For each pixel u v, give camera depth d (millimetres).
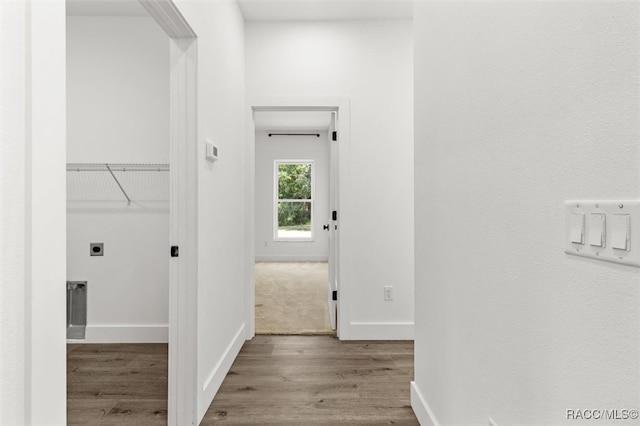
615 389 627
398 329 3082
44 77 784
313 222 8250
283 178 8391
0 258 692
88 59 3090
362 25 3123
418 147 1872
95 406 2012
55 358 814
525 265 898
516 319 939
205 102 1901
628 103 593
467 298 1250
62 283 837
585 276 694
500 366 1022
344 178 3098
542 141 827
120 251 3084
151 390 2203
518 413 931
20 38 729
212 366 2062
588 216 678
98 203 3084
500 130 1021
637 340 583
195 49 1756
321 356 2705
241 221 2973
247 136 3111
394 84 3117
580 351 709
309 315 3803
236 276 2744
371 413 1917
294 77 3115
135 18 3098
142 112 3100
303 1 2836
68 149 3078
